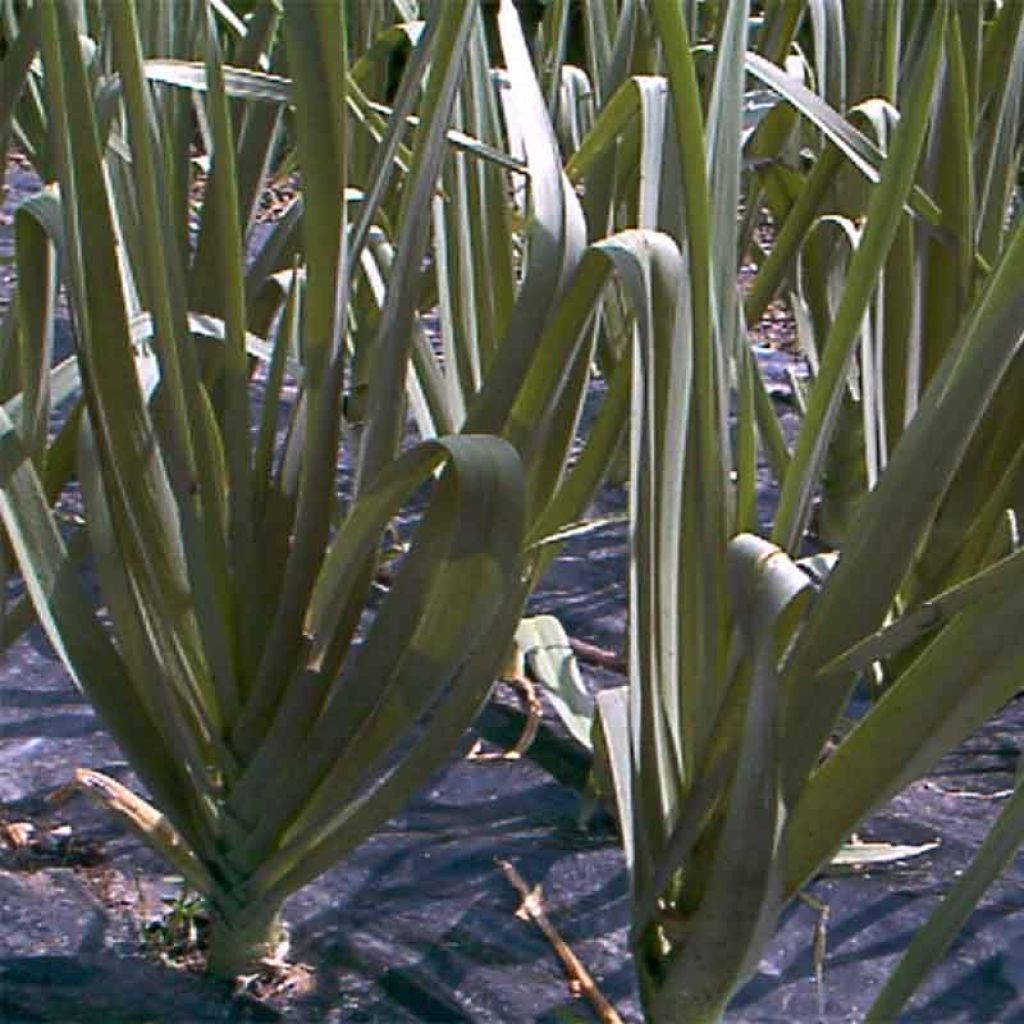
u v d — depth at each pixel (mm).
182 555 1420
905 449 1252
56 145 1328
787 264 1632
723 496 1326
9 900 1535
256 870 1417
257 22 1670
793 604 1332
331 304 1320
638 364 1319
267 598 1406
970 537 1677
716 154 1354
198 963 1485
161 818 1463
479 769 1719
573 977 1486
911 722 1246
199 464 1376
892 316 1732
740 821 1259
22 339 1470
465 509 1268
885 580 1269
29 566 1375
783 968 1512
